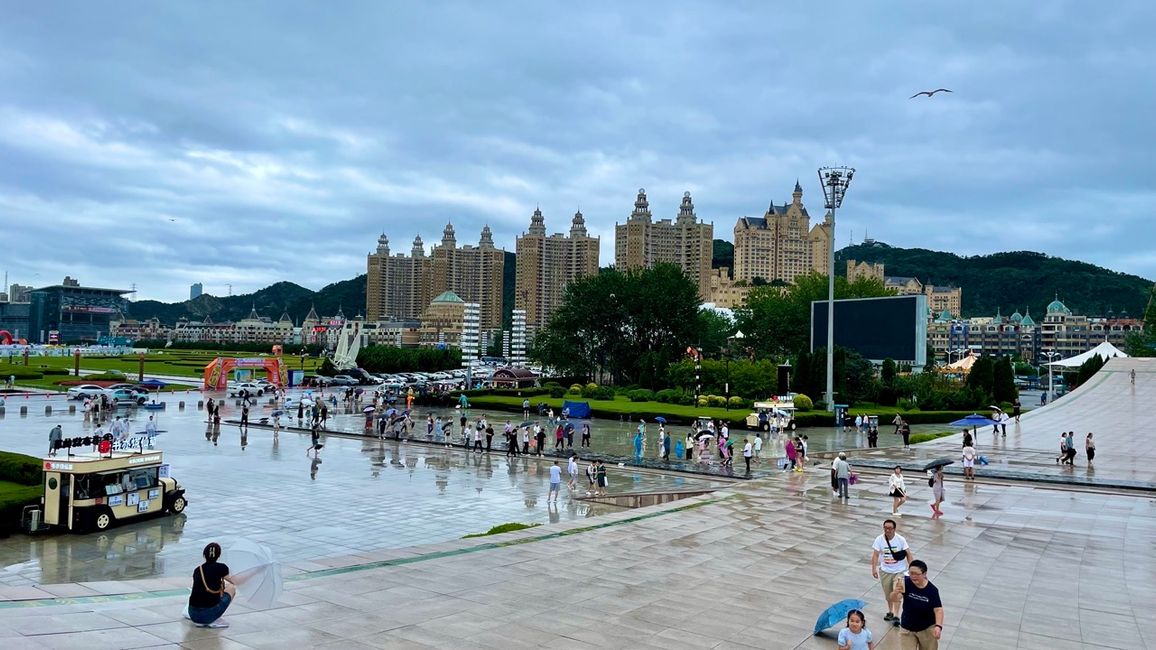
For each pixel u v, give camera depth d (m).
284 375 107.94
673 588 17.47
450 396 85.19
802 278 131.88
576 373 108.88
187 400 83.25
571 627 14.30
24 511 25.55
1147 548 22.94
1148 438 56.09
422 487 36.12
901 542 15.53
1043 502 30.91
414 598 15.72
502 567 18.77
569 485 35.84
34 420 60.50
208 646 12.11
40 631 12.13
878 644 14.05
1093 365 96.69
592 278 111.31
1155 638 14.83
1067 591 18.23
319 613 14.36
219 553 13.21
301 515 29.39
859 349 89.81
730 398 78.25
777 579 18.64
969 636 14.81
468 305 108.75
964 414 75.44
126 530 26.34
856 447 52.03
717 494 31.89
